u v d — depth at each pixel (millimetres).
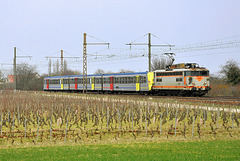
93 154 21344
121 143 26031
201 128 32969
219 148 23328
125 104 47125
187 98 56438
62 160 19578
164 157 20188
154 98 58000
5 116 40656
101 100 55188
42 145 25500
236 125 34656
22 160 19672
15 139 27844
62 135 29516
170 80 63969
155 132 30969
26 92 91812
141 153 21562
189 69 60281
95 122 34875
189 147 23734
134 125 34938
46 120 37062
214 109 42469
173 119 39250
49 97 66312
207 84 60938
